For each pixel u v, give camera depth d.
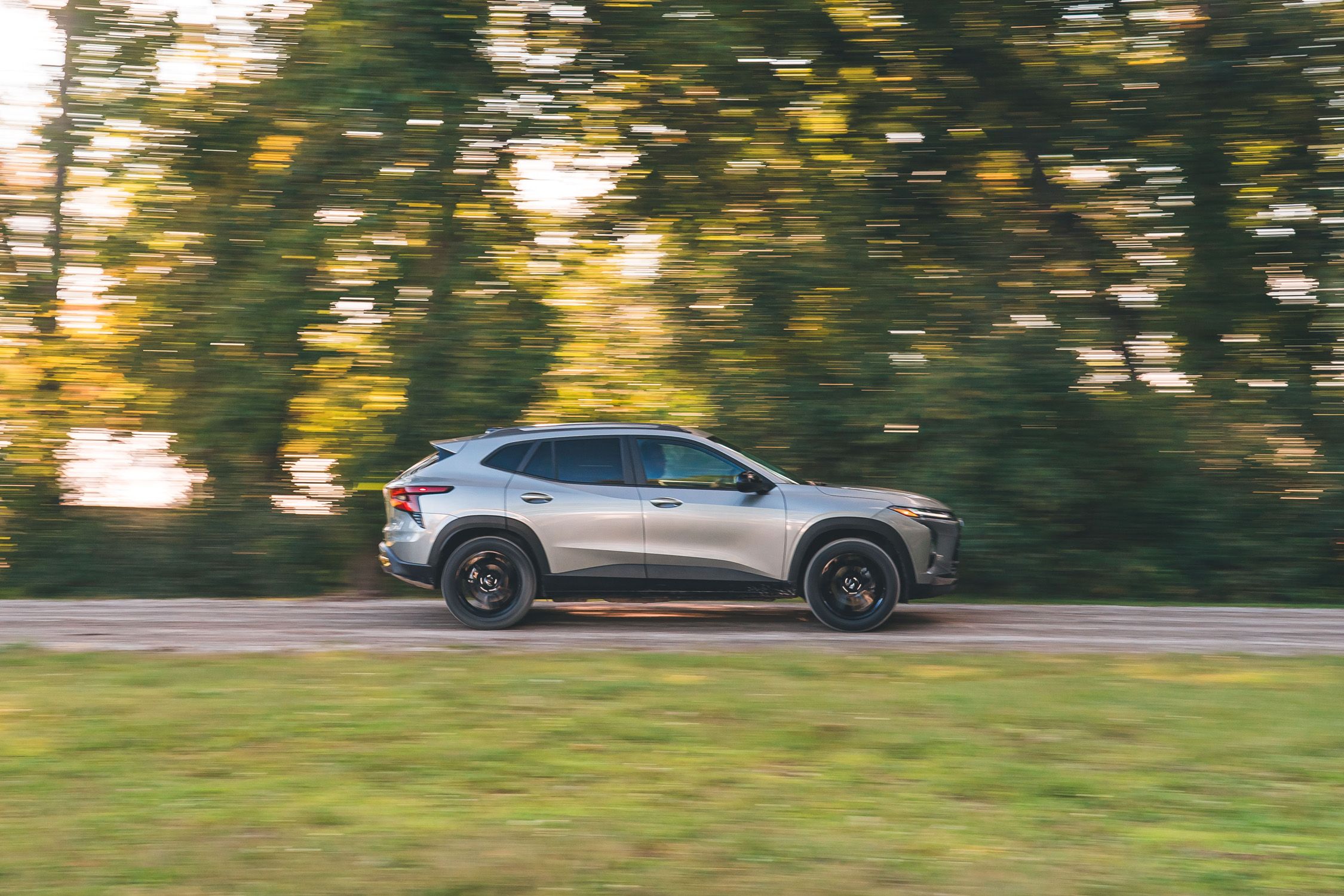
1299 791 5.21
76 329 12.60
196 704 6.80
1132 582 12.34
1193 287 12.41
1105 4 12.18
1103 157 12.39
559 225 12.66
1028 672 7.75
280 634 9.61
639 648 8.72
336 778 5.37
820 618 9.42
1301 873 4.22
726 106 12.45
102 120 12.32
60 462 13.14
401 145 12.19
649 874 4.16
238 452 12.71
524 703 6.80
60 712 6.61
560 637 9.30
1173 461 12.23
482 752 5.79
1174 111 12.20
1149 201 12.40
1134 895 4.01
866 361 12.20
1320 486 12.18
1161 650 8.80
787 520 9.30
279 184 12.27
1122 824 4.77
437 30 12.10
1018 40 12.20
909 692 7.10
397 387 12.40
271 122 12.21
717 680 7.43
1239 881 4.14
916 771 5.50
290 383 12.44
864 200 12.46
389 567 9.66
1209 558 12.40
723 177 12.60
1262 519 12.34
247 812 4.84
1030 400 12.04
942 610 11.26
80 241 12.55
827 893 4.00
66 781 5.30
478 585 9.56
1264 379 12.36
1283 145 12.27
